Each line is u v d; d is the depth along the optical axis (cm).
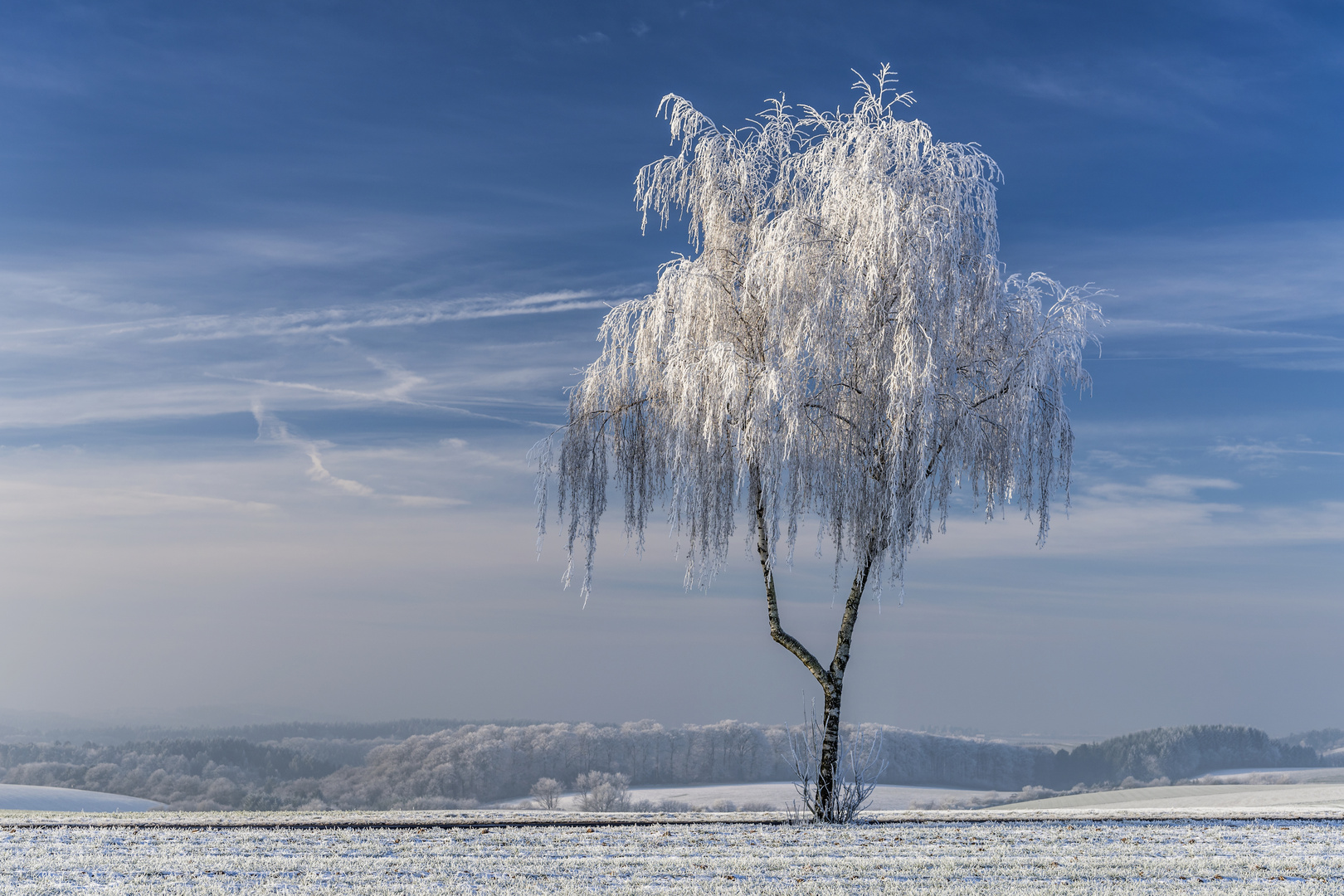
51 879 1328
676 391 2080
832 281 1939
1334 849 1605
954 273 1903
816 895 1243
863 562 1995
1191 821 1975
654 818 2058
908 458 1872
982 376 2025
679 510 2056
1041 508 1995
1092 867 1432
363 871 1402
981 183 2002
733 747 8544
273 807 7819
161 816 2164
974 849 1603
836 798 1997
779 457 1923
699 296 2048
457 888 1275
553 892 1257
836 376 1925
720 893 1254
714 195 2161
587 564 2152
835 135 2073
